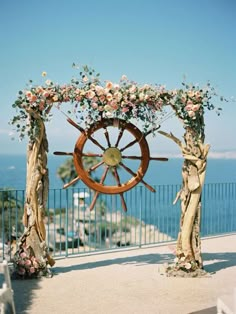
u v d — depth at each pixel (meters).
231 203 8.04
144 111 5.36
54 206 6.29
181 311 4.27
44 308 4.34
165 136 5.41
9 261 5.89
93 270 5.66
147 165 5.59
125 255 6.46
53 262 5.46
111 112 5.30
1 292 3.49
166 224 7.36
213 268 5.76
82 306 4.40
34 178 5.25
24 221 5.33
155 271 5.61
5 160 142.62
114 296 4.70
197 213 5.44
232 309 3.13
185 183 5.43
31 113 5.12
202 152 5.38
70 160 19.70
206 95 5.33
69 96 5.25
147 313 4.22
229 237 7.73
